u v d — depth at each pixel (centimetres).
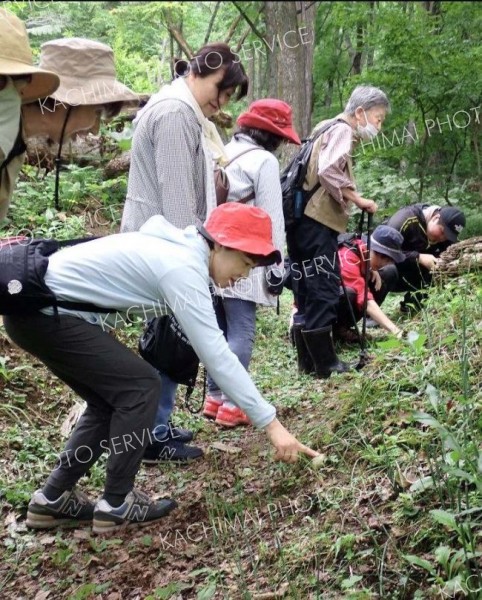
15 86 265
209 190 362
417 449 289
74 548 301
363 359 470
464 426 263
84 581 283
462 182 796
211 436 402
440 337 369
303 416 387
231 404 410
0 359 429
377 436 305
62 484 314
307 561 252
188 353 347
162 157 346
